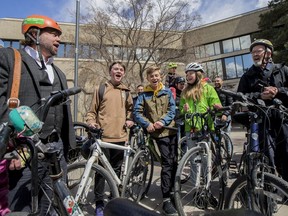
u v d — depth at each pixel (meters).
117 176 3.21
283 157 2.90
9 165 1.69
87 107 14.62
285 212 2.52
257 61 3.04
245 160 2.35
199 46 19.39
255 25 25.56
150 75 3.45
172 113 3.37
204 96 3.48
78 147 3.27
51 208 1.76
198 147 3.02
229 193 2.40
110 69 3.54
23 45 2.14
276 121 2.80
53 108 2.04
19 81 1.83
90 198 3.00
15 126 1.11
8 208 1.82
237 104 2.43
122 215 0.95
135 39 15.35
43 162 1.58
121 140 3.34
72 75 16.38
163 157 3.29
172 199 3.19
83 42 14.84
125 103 3.56
